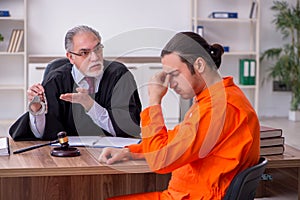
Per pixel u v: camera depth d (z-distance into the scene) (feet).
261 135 8.36
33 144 9.16
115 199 7.57
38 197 8.66
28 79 22.99
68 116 9.70
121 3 24.34
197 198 6.91
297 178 8.26
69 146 8.68
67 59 10.80
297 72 24.70
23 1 23.45
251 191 6.95
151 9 24.62
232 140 6.82
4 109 24.03
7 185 8.55
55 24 23.89
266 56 25.86
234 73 25.95
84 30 9.56
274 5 25.66
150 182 9.07
